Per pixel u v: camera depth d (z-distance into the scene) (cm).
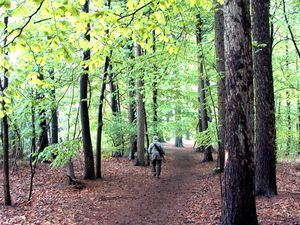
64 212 543
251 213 373
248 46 374
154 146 1052
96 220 517
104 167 1225
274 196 598
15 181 810
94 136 1752
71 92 1293
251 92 375
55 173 969
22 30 325
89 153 930
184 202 655
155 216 553
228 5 379
